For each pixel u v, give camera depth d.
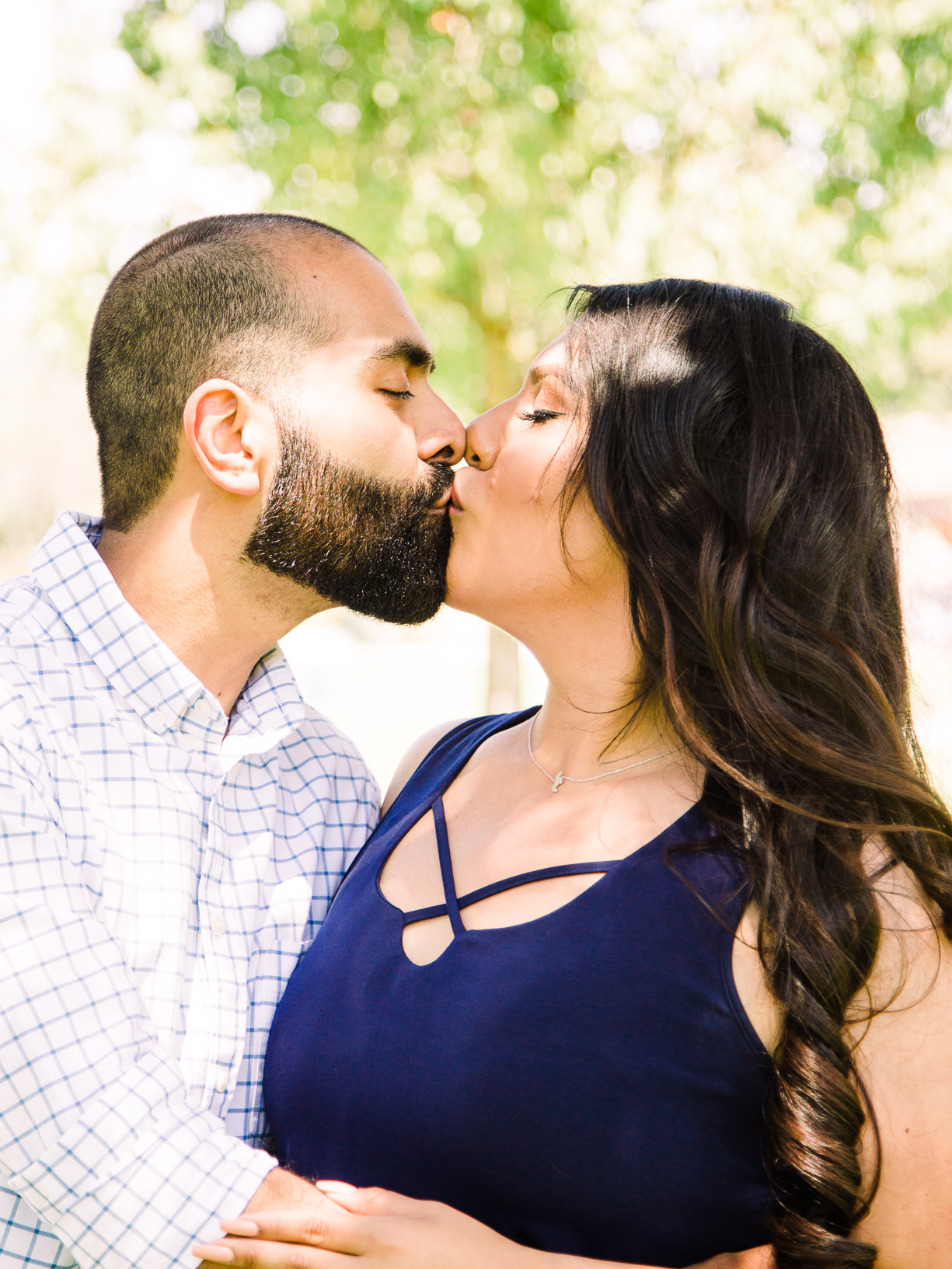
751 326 1.58
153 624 1.70
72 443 11.09
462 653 7.12
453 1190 1.32
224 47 4.44
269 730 1.72
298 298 1.68
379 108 4.53
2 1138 1.27
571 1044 1.29
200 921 1.54
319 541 1.68
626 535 1.50
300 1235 1.20
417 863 1.57
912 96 4.61
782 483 1.49
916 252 4.67
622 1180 1.26
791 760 1.38
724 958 1.29
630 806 1.46
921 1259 1.22
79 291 4.63
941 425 5.19
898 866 1.33
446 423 1.73
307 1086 1.45
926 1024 1.23
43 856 1.36
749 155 4.55
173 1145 1.26
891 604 1.61
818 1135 1.19
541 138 4.50
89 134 4.41
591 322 1.63
